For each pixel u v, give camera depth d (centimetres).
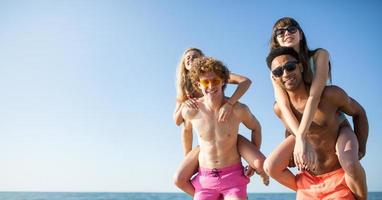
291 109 459
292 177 459
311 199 448
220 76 511
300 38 476
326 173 444
